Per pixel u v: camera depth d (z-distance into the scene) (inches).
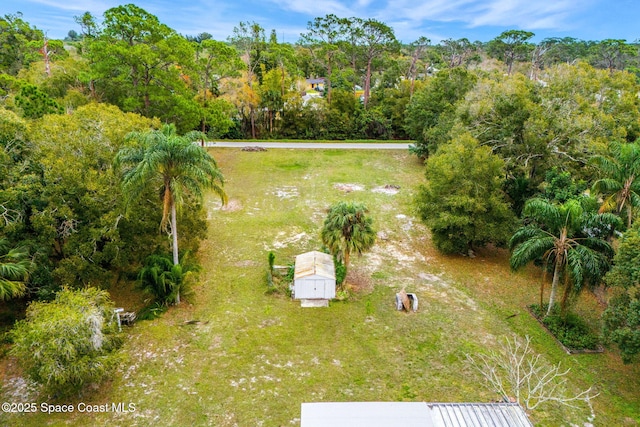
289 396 575.2
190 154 675.4
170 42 1386.6
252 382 598.9
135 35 1353.3
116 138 783.1
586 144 991.0
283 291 822.5
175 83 1416.1
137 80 1392.7
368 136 2237.9
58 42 1830.7
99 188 708.0
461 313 769.6
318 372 620.4
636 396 585.0
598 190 764.0
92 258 731.4
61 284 705.0
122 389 582.9
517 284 872.3
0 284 581.6
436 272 916.0
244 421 535.2
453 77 1689.2
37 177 698.2
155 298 765.3
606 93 1254.9
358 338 695.7
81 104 1336.1
